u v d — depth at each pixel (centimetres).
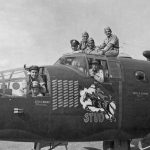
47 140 1016
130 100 1094
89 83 1045
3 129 947
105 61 1111
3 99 949
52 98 989
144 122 1116
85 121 1021
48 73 1012
